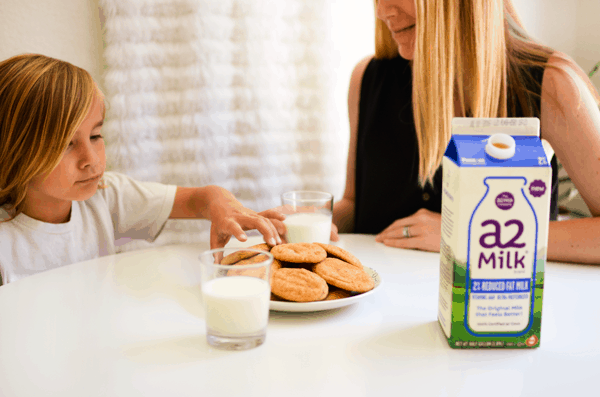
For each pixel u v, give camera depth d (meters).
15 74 1.11
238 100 1.80
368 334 0.78
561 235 1.05
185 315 0.84
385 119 1.48
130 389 0.66
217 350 0.74
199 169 1.77
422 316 0.83
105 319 0.83
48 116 1.10
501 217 0.72
